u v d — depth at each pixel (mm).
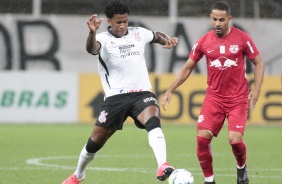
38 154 46312
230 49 27828
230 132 27797
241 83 28094
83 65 76688
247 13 78812
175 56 75375
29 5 79812
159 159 25250
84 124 71000
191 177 24594
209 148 28406
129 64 26875
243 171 28594
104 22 76438
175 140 55656
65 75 71688
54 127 67438
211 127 28188
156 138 25688
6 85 71688
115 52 26812
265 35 77812
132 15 79125
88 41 26078
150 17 75562
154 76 70438
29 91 71812
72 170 37781
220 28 27516
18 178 34406
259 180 33656
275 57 77938
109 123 27094
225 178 34406
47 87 71812
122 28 26703
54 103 71938
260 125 70812
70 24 76250
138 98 26828
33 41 75875
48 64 76188
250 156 45281
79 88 71688
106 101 27094
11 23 75500
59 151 48219
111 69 27016
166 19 75688
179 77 28844
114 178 34406
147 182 32938
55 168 38688
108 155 45812
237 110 27938
